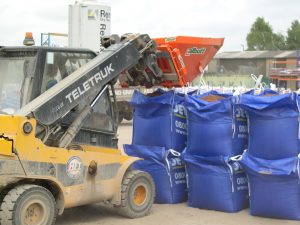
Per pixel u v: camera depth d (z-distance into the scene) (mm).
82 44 14359
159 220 6570
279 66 39938
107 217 6723
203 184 6926
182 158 7145
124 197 6512
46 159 5621
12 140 5324
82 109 6113
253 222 6406
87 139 6391
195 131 7020
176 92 7352
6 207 5305
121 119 19688
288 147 6352
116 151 6684
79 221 6531
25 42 6266
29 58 5957
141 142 7531
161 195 7340
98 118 6523
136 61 6656
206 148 6914
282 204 6355
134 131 7660
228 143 6781
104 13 14602
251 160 6551
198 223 6398
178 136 7344
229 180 6754
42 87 5902
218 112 6812
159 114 7359
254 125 6613
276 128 6402
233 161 6766
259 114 6484
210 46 7484
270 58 48750
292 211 6359
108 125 6672
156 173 7305
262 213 6559
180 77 7176
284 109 6391
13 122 5375
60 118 5809
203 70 7574
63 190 5785
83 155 6035
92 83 6086
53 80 6043
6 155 5312
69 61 6262
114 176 6449
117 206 6574
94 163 6152
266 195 6422
